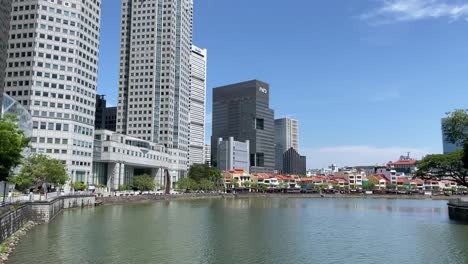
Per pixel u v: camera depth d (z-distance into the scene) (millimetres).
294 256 61500
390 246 70250
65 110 199375
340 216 127062
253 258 59688
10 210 65438
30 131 160375
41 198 97938
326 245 70812
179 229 87812
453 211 116875
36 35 198500
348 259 59875
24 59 197750
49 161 130000
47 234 73125
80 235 73875
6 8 123500
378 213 141125
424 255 62719
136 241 70750
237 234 82375
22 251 58219
